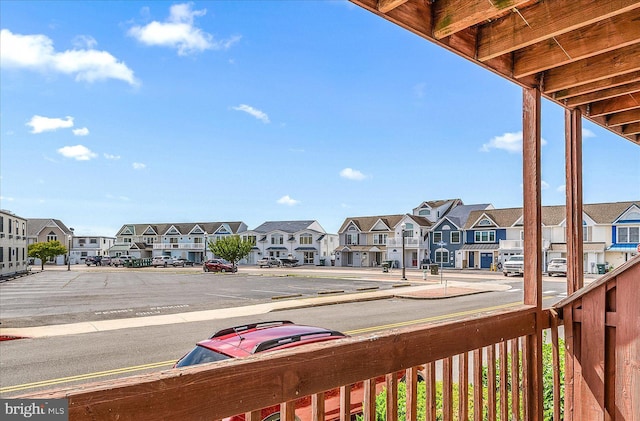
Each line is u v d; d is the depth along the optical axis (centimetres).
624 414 253
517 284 2439
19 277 3347
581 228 334
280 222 6500
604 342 263
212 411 126
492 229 4356
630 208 3534
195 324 1159
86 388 107
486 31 249
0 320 1224
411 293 1925
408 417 190
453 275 3372
